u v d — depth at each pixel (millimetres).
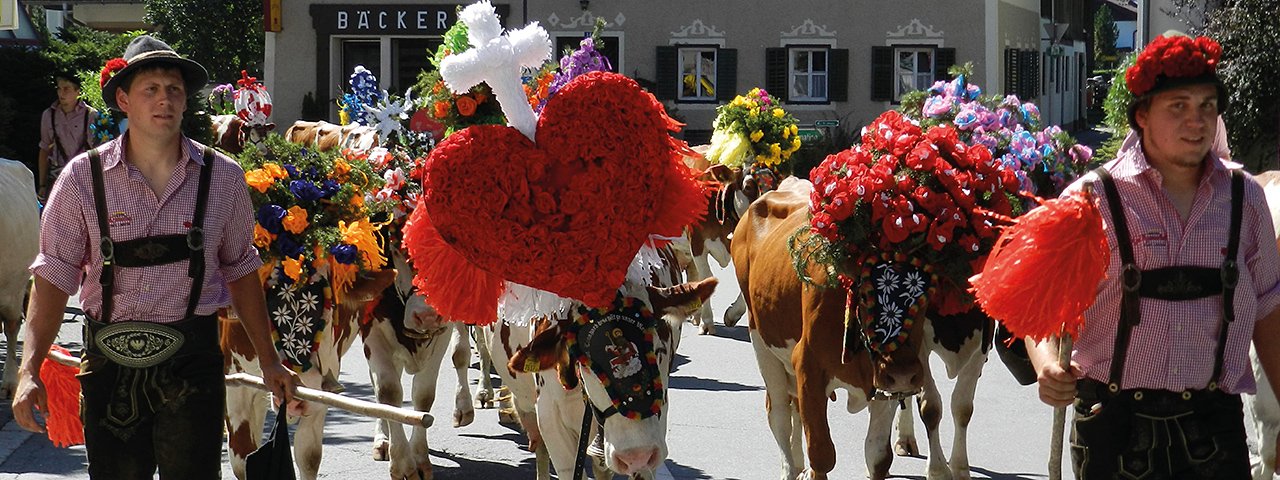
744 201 18016
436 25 46906
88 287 6695
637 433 7156
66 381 7211
